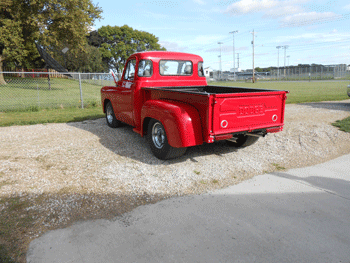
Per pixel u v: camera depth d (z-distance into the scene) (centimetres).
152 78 559
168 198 338
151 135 479
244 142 528
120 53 6544
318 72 5528
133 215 298
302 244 247
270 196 343
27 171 419
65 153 512
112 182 383
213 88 601
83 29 2377
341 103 1271
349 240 254
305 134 655
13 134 666
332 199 335
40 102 1381
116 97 659
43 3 2134
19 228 272
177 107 407
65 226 277
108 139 619
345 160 483
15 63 3747
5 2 2058
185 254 233
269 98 437
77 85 2855
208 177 404
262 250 238
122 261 225
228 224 279
